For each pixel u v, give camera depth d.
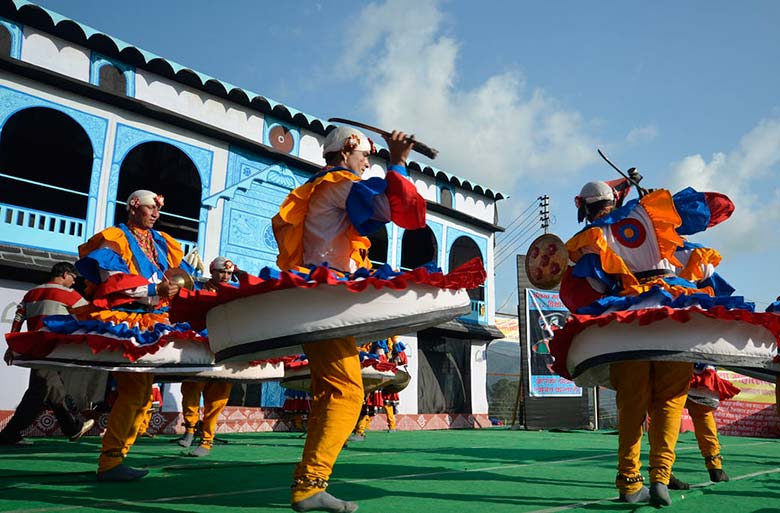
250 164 12.93
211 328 2.89
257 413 12.49
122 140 11.10
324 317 2.62
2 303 9.46
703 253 3.88
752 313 3.04
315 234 3.01
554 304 17.91
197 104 12.18
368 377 7.14
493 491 3.85
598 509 3.20
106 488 3.63
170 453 6.14
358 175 3.27
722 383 4.50
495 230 18.95
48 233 10.23
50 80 10.20
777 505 3.49
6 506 2.99
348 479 4.31
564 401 17.34
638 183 3.89
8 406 9.16
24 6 9.83
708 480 4.59
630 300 3.26
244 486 3.81
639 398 3.35
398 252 16.42
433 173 17.05
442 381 16.94
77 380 10.11
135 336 3.88
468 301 3.05
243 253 12.59
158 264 4.32
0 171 13.51
